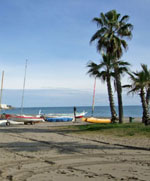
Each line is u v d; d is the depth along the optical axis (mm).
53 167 8156
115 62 24953
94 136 16688
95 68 25766
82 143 13633
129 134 16594
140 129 17984
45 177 6977
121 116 24922
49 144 13258
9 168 7961
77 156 10000
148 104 23656
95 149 11664
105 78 26875
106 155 10242
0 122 32375
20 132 20234
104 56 25828
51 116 47500
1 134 18562
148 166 8344
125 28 24859
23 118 35281
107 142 13742
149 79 20531
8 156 9930
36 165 8406
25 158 9547
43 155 10172
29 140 14938
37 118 36844
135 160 9289
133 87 20891
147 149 11578
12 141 14484
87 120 35562
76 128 23109
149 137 15133
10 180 6648
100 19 25125
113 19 24984
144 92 20766
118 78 25094
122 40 25375
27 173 7387
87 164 8617
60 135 17672
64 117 46062
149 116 20594
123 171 7688
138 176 7129
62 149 11656
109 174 7332
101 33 25141
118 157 9828
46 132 20156
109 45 25016
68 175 7203
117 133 17406
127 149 11719
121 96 25078
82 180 6723
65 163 8742
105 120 35906
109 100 26109
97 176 7117
